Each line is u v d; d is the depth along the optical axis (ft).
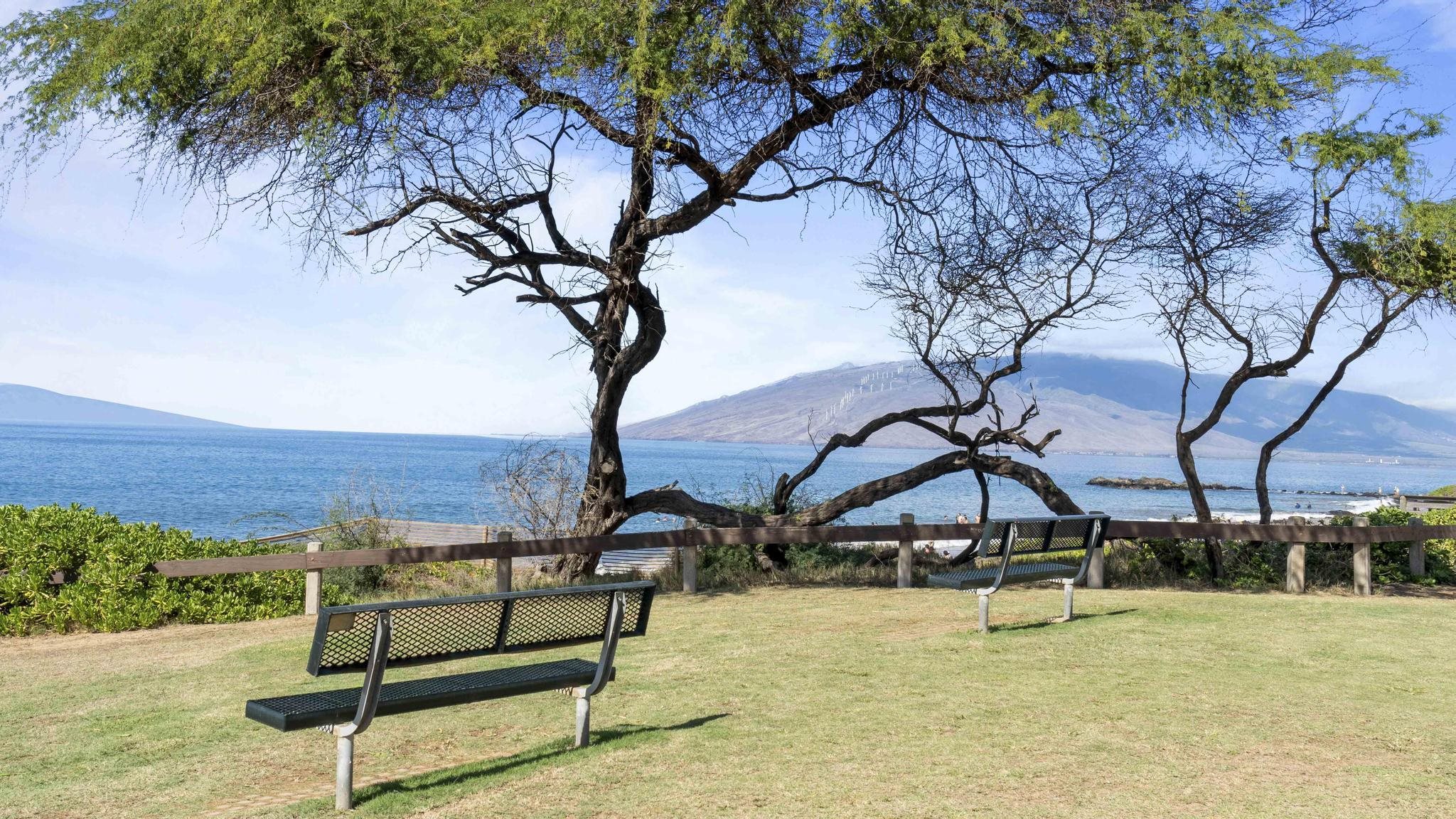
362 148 37.96
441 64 36.22
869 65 39.83
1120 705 19.34
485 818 13.32
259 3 34.22
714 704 19.99
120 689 23.80
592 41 36.65
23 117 34.91
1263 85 36.83
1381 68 36.96
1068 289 46.80
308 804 14.14
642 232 45.44
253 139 37.17
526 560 58.34
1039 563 30.99
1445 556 45.57
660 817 13.16
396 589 48.55
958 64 38.04
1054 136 38.27
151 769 16.51
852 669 23.17
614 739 17.42
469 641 16.03
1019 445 48.62
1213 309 45.19
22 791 15.37
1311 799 13.57
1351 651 25.13
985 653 24.99
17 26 36.42
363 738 18.22
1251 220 44.93
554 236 46.78
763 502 56.80
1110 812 13.09
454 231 42.80
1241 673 22.44
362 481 69.87
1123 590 38.99
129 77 35.32
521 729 18.56
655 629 30.78
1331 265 43.62
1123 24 36.81
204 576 38.70
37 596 35.60
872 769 15.20
